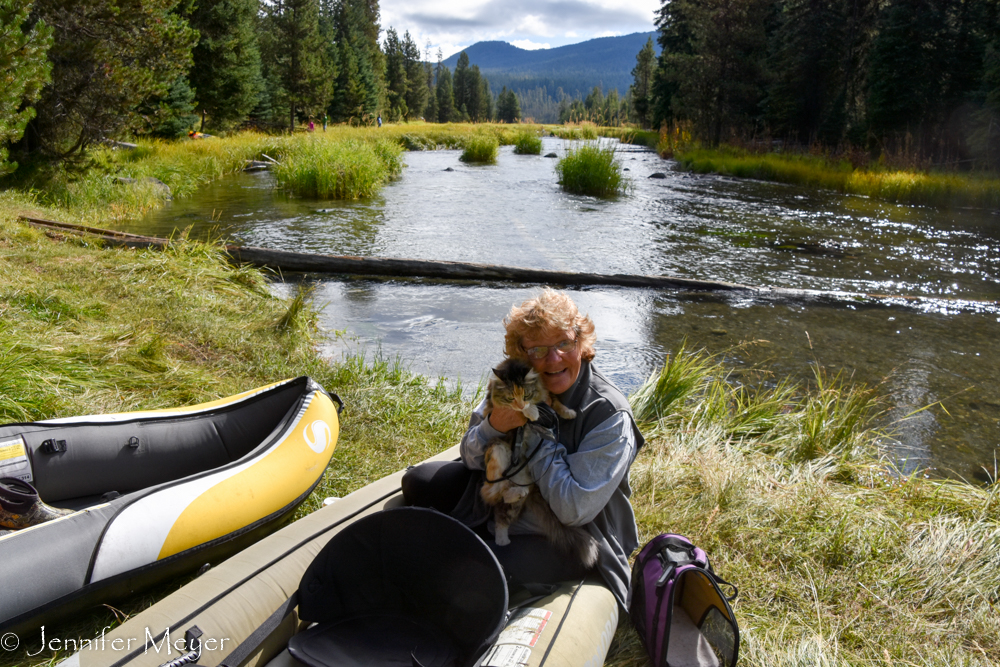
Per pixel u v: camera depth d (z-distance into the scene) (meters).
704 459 3.87
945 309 8.46
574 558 2.22
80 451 2.90
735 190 20.20
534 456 2.14
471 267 9.15
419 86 108.50
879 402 5.50
